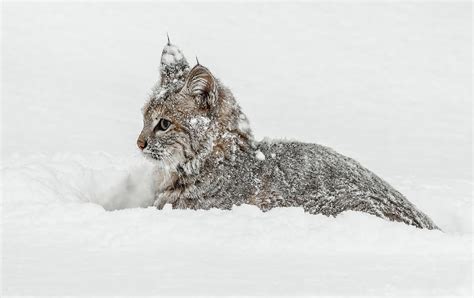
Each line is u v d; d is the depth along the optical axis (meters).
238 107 12.90
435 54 33.19
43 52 31.31
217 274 8.58
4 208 11.08
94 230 10.21
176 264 8.94
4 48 31.33
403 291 8.13
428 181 16.47
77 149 19.55
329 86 29.17
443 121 25.27
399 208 11.99
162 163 12.75
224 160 12.55
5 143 20.00
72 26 35.47
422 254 9.65
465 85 29.56
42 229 10.31
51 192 11.99
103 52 32.12
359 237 10.05
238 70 30.75
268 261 9.16
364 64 31.97
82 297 7.73
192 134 12.55
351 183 11.95
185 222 10.30
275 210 10.82
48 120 22.48
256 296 7.85
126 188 14.51
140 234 10.05
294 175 12.13
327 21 37.84
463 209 13.93
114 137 20.92
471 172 19.23
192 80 12.52
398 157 20.59
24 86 26.19
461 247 9.88
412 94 28.39
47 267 8.76
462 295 8.09
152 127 12.78
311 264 9.07
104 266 8.82
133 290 7.96
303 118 24.94
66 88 26.47
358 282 8.41
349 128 23.94
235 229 10.19
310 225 10.38
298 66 31.53
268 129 23.05
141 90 27.22
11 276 8.41
